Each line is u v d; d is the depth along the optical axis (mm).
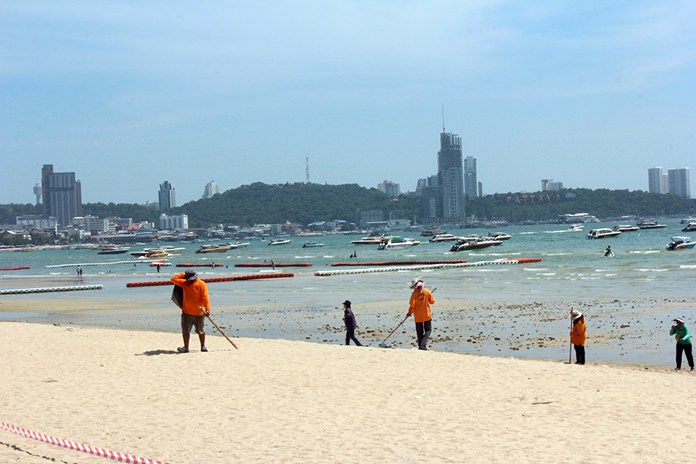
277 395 14250
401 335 26500
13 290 60312
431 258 108750
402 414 12508
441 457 10000
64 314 40375
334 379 15570
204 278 70688
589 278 53812
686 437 10781
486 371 16094
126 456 10258
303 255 150125
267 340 22156
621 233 170875
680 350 18922
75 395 14789
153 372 16984
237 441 11094
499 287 48312
